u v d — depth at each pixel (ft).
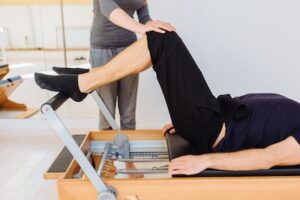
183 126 4.08
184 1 7.51
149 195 3.58
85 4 9.07
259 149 3.66
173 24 7.69
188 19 7.64
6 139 8.74
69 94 4.04
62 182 3.57
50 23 9.36
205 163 3.63
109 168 4.59
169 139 4.71
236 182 3.51
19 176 6.63
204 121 3.92
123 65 3.92
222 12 7.57
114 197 3.45
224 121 4.03
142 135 5.18
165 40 3.77
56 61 9.64
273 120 3.95
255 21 7.62
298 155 3.56
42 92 10.36
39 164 7.19
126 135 5.18
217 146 4.04
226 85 8.18
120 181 3.54
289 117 3.92
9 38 9.82
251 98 4.39
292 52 7.82
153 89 8.30
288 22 7.59
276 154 3.57
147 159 4.91
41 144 8.36
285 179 3.51
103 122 6.19
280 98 4.23
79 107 9.87
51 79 3.97
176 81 3.83
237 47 7.84
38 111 10.08
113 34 5.75
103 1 4.70
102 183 3.48
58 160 4.73
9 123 9.55
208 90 3.93
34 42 9.76
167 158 4.88
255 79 8.12
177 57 3.77
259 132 3.94
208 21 7.65
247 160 3.59
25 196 5.87
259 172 3.67
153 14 7.62
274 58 7.90
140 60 3.90
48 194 5.93
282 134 3.85
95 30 5.82
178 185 3.53
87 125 9.29
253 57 7.92
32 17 9.52
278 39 7.74
